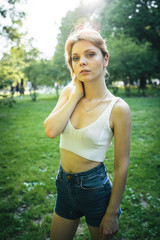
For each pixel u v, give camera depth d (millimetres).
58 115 1135
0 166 4352
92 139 1076
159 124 7730
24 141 6102
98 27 1305
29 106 14938
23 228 2523
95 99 1144
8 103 5578
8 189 3365
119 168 1080
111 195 1101
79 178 1130
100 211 1154
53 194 3262
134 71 17703
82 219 2695
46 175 3895
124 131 1059
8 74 6074
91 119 1104
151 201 3008
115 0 18875
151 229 2477
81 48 1056
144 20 19750
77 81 1185
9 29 5379
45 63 21219
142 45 19438
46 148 5430
